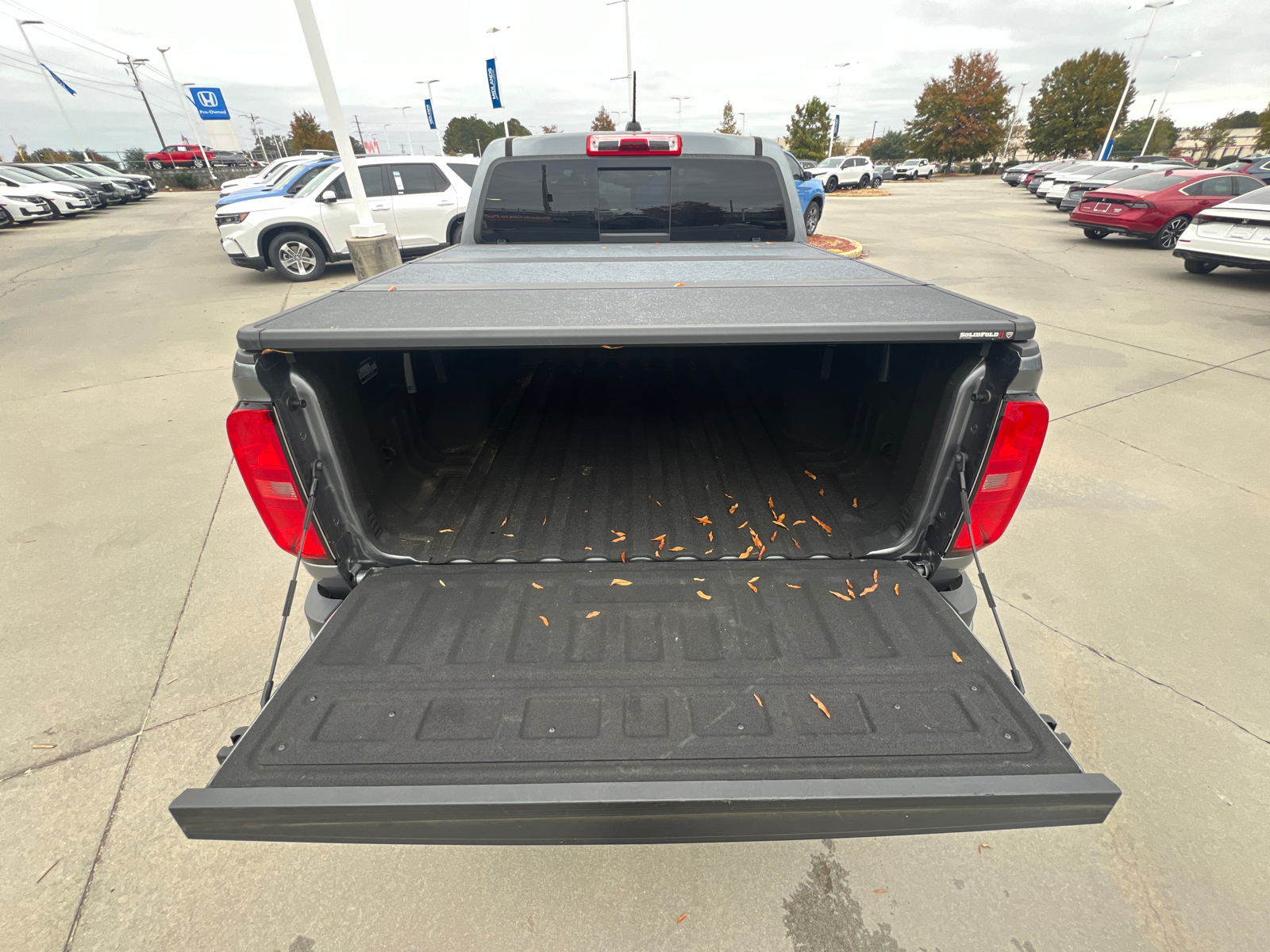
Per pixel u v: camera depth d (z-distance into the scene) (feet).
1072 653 8.75
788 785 3.83
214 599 10.09
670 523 7.45
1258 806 6.66
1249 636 9.00
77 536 11.77
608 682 4.79
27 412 17.54
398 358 7.63
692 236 11.73
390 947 5.62
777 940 5.65
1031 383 4.91
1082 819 3.90
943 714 4.43
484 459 9.13
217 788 3.84
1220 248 30.91
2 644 9.12
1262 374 19.11
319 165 35.24
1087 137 173.99
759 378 11.80
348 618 5.47
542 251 10.39
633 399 11.30
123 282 35.19
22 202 62.13
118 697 8.23
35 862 6.27
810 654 5.03
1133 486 13.10
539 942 5.65
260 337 4.48
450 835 3.95
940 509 5.83
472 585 5.96
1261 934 5.57
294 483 5.27
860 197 95.14
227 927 5.76
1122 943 5.54
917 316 4.83
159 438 15.93
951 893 5.98
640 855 6.37
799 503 7.73
